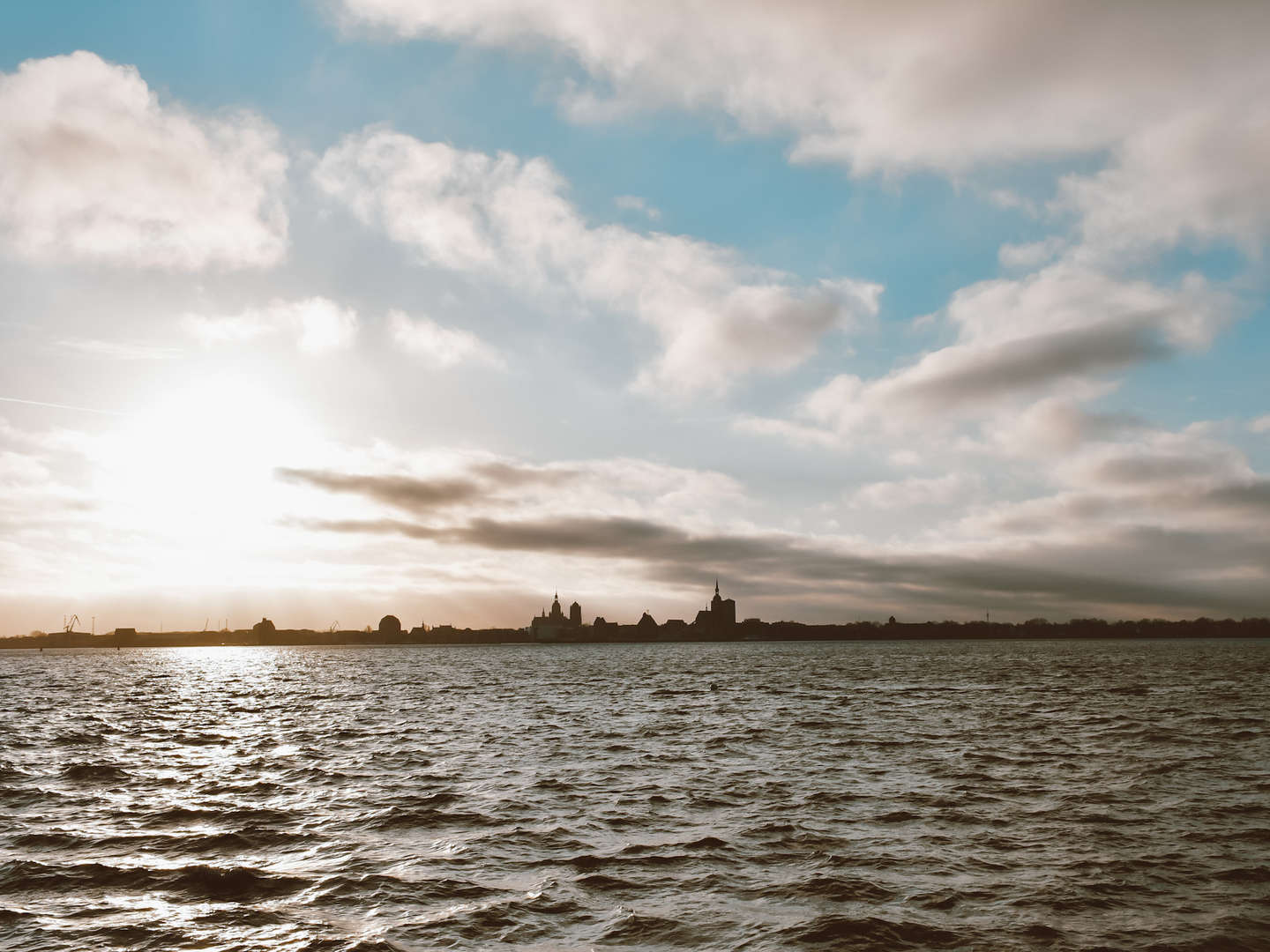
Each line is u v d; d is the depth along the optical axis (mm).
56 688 107562
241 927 15188
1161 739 40969
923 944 14086
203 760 37438
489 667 185500
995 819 23391
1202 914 15531
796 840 21203
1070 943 14094
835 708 63375
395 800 26891
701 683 106062
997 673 124125
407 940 14461
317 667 198250
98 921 15602
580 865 19172
